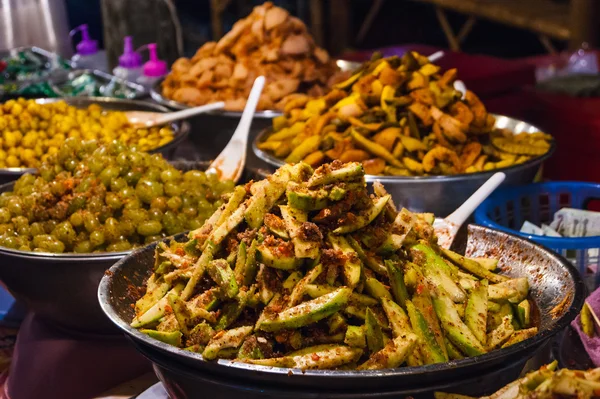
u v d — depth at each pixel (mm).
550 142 1577
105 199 1292
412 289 1056
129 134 1696
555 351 1165
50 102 1796
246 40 1957
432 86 1617
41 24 2596
